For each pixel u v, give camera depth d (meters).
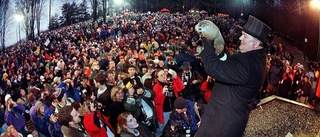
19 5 27.28
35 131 5.83
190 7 51.62
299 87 13.84
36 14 29.41
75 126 4.40
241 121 2.60
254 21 2.60
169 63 10.65
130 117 4.75
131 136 4.78
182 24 40.19
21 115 6.64
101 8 41.47
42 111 6.32
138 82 6.30
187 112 5.15
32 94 7.88
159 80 6.46
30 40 28.30
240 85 2.54
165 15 48.44
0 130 6.34
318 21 22.50
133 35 28.80
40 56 21.33
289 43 29.09
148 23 41.06
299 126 5.05
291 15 28.56
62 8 34.12
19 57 22.06
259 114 5.62
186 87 7.46
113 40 26.89
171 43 19.84
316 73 13.39
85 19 38.81
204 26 2.59
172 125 5.12
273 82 15.71
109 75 6.50
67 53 21.66
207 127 2.69
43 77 12.62
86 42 28.22
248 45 2.61
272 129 4.91
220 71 2.50
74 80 9.92
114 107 5.62
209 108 2.73
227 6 45.81
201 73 8.69
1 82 14.45
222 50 2.79
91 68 10.62
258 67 2.56
